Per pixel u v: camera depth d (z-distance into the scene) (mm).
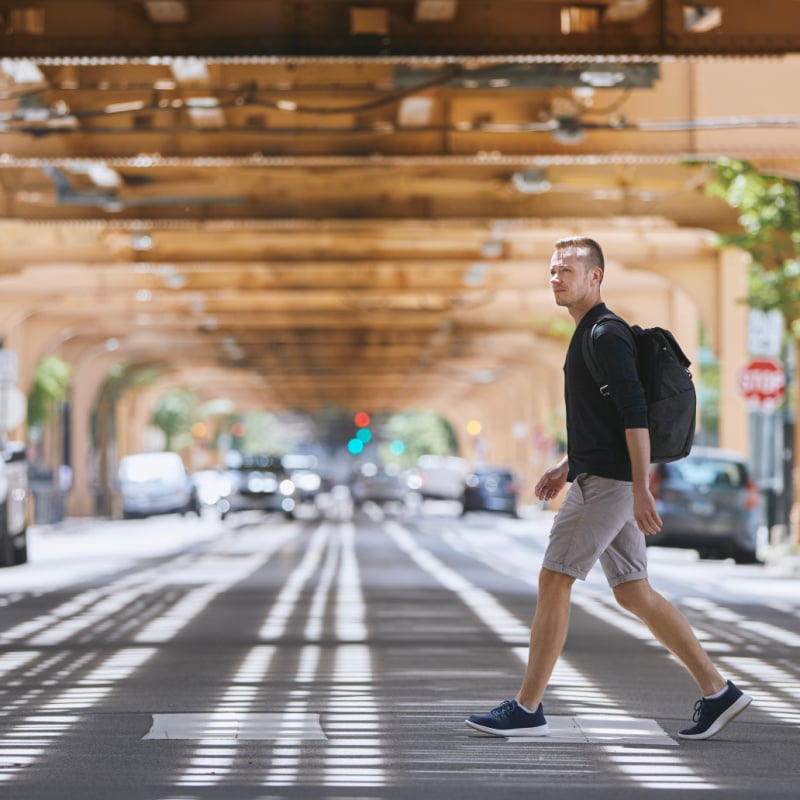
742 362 63719
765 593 36344
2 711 16641
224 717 16016
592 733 14719
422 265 61656
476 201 48531
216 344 106750
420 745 14141
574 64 32625
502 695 17719
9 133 38469
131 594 35188
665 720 15648
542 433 120438
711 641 24766
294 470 132750
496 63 32625
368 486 129375
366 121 37531
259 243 60156
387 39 28109
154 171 46656
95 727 15430
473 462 176500
